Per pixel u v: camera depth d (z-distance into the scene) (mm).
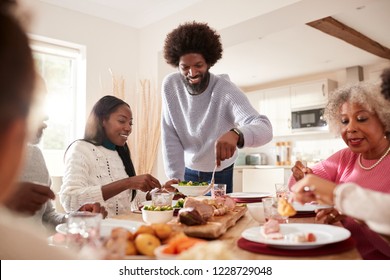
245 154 5922
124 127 1789
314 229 869
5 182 297
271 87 5699
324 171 1455
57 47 3008
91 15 3121
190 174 2020
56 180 2904
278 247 742
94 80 3135
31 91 303
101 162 1674
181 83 1926
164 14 3205
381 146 1235
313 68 4812
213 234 825
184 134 1987
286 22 2709
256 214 1077
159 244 683
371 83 1186
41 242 393
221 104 1812
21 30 299
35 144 1415
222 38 3025
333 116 1323
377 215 630
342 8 2492
